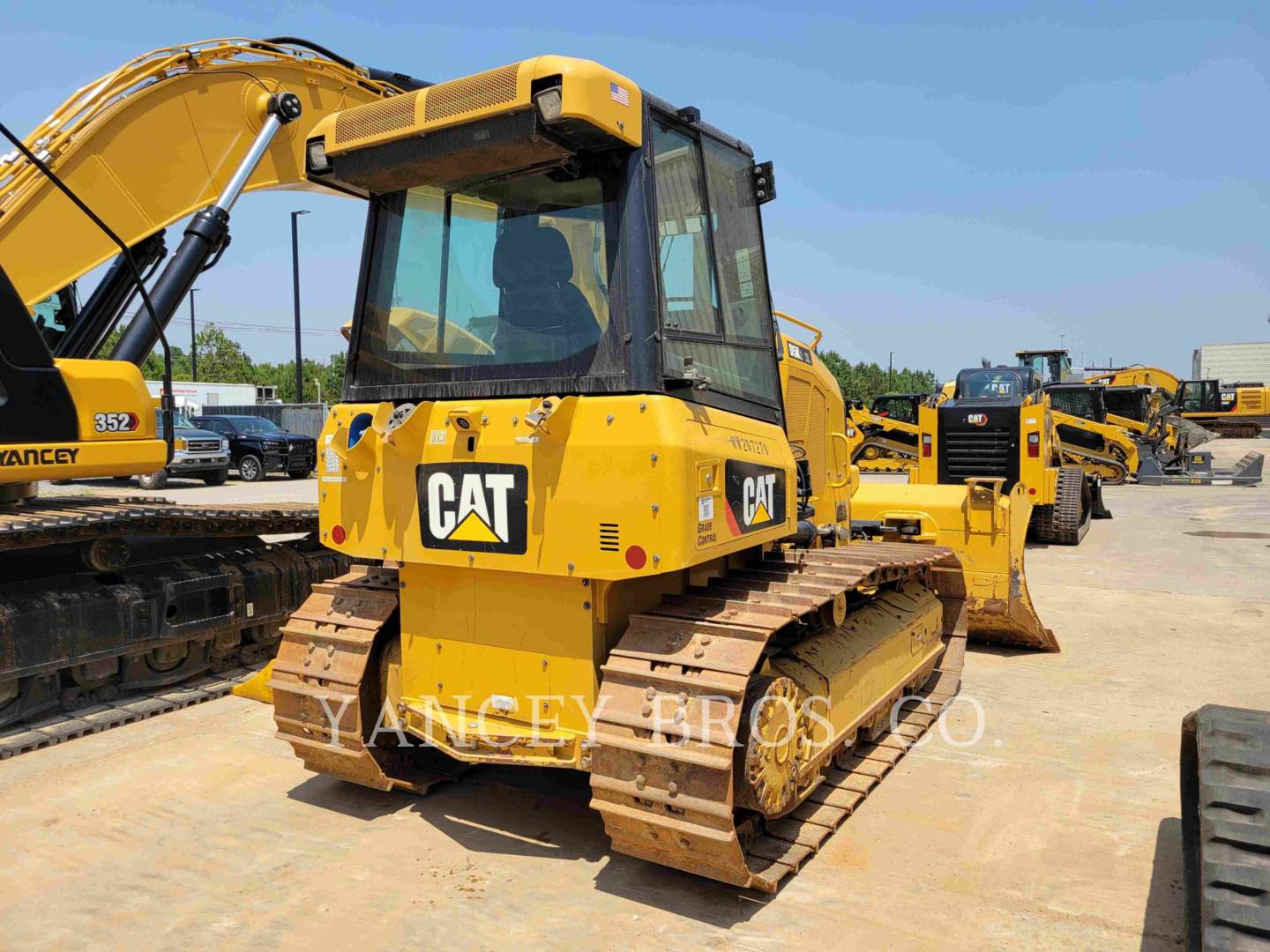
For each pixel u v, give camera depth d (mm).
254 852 3787
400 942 3113
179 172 6250
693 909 3324
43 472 5277
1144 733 5199
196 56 6293
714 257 3859
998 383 12789
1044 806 4238
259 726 5383
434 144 3453
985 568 6617
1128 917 3277
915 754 4906
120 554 5695
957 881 3541
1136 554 11633
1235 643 7207
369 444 3791
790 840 3727
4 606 5105
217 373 56344
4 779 4574
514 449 3375
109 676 5762
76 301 6293
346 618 4164
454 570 3766
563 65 3090
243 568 6430
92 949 3092
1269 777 2389
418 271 3830
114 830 3994
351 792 4406
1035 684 6152
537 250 3496
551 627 3518
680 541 3076
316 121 6988
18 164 5664
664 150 3549
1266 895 2207
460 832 3961
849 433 6832
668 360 3350
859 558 4352
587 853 3764
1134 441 22375
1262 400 36000
